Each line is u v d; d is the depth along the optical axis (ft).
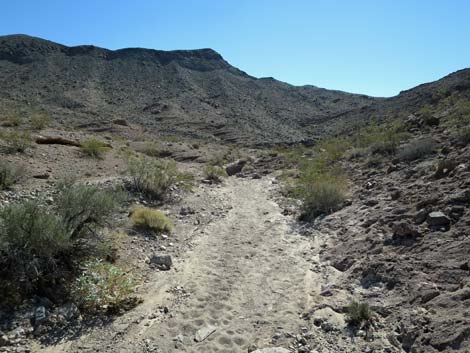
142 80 350.64
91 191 24.31
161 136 165.37
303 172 59.88
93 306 18.56
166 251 27.99
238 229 35.35
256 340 16.83
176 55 420.77
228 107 299.38
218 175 72.43
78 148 61.98
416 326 14.99
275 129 235.40
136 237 29.07
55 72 321.93
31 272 18.48
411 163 43.45
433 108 78.33
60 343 15.94
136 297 20.22
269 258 27.27
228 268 25.32
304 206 39.45
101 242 24.09
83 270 21.06
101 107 254.88
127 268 23.66
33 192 35.47
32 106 197.88
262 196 54.19
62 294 18.93
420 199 28.99
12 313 16.80
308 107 326.65
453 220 23.38
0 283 17.90
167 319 18.39
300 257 27.22
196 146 124.06
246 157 99.19
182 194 49.08
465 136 41.57
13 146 50.44
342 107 318.65
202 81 373.61
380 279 20.33
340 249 26.61
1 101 195.72
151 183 46.03
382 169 47.50
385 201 32.96
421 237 22.94
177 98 309.01
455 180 29.55
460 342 13.16
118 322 17.89
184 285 22.35
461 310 14.80
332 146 78.43
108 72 353.51
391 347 14.73
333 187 38.68
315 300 20.24
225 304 20.10
